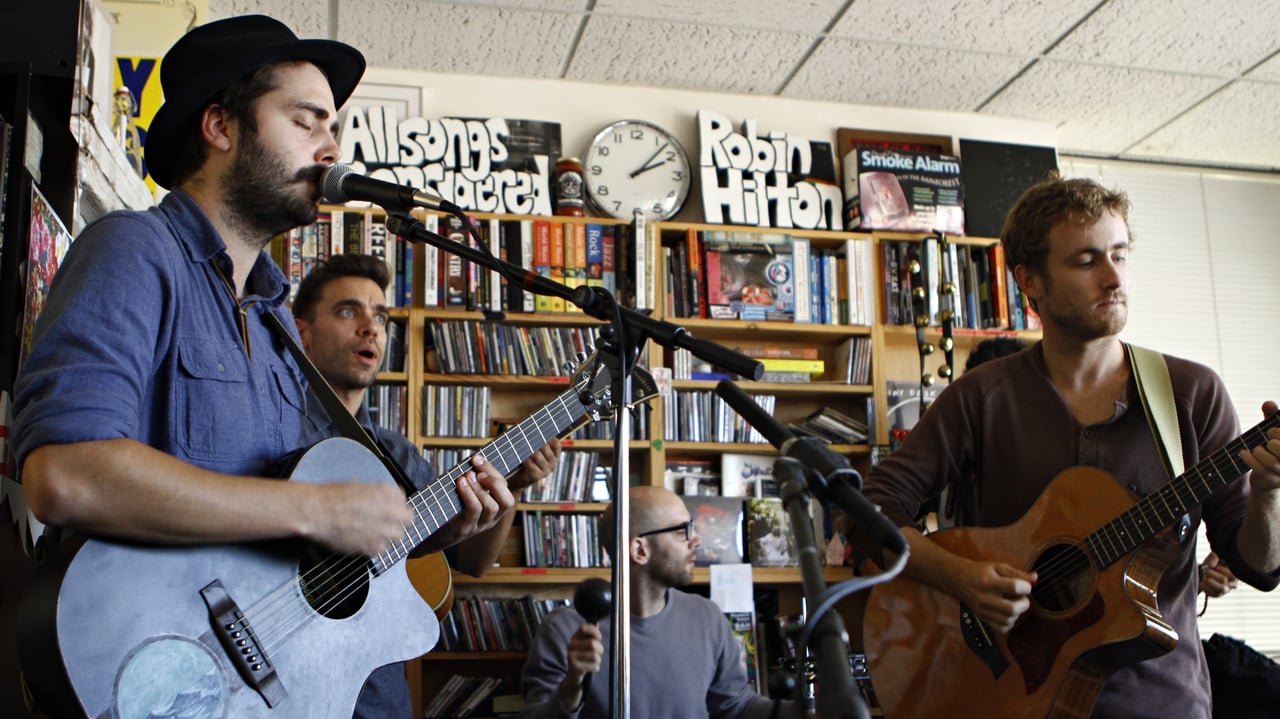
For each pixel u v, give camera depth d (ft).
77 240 4.21
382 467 4.88
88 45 5.82
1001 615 6.04
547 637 7.95
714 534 12.26
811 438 3.64
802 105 14.23
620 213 13.04
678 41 12.61
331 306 8.32
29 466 3.66
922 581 6.58
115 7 10.59
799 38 12.58
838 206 13.57
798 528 3.28
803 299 12.88
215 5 11.46
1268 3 11.85
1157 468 6.28
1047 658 6.04
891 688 6.47
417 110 13.10
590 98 13.62
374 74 13.11
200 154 4.63
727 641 8.46
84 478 3.62
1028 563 6.25
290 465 4.55
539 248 12.38
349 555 4.58
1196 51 12.92
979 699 6.20
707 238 12.84
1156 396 6.31
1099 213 6.42
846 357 12.98
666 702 7.89
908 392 12.94
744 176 13.35
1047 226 6.54
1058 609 6.09
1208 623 14.75
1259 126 14.92
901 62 13.19
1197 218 15.97
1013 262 6.96
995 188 13.94
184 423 4.21
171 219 4.42
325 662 4.37
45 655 3.66
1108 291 6.32
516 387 12.40
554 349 12.12
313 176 4.80
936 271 13.09
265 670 4.13
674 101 13.85
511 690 11.70
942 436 6.93
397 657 4.69
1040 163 14.19
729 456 12.57
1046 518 6.31
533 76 13.46
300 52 4.82
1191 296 15.57
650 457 12.24
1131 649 5.79
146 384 4.14
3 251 4.86
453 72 13.28
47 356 3.79
